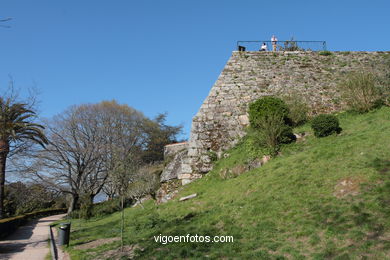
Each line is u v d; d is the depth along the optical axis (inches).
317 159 450.3
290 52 820.6
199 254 284.4
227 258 271.9
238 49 816.3
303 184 391.2
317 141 561.6
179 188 625.3
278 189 405.1
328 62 805.9
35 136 909.8
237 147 644.1
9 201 1182.9
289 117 649.0
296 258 248.4
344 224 277.3
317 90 740.7
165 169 879.7
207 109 705.0
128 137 1708.9
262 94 725.9
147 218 497.7
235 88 735.1
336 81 758.5
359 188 332.5
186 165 647.8
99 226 631.2
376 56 826.2
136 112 1894.7
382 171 352.2
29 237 598.5
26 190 1284.4
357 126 567.8
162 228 398.6
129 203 1048.8
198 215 420.8
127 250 340.8
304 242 273.4
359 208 294.0
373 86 639.1
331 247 249.0
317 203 334.6
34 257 392.2
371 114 608.7
